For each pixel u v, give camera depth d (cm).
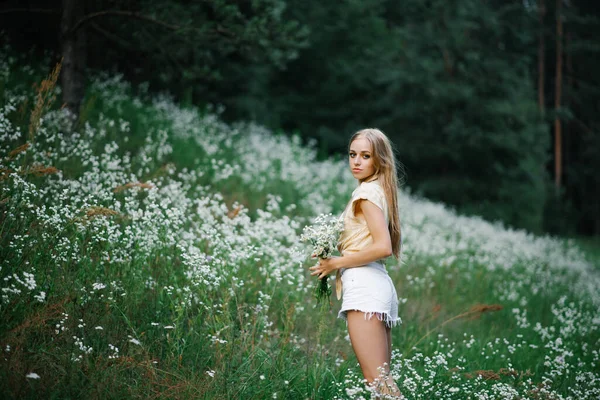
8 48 953
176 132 1015
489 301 771
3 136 523
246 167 999
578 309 789
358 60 2089
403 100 2067
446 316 688
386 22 2356
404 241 923
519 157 1970
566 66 2955
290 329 464
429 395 399
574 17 2772
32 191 444
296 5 1977
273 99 1988
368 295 352
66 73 790
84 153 606
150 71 1054
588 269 1288
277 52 898
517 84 2020
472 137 1898
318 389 381
